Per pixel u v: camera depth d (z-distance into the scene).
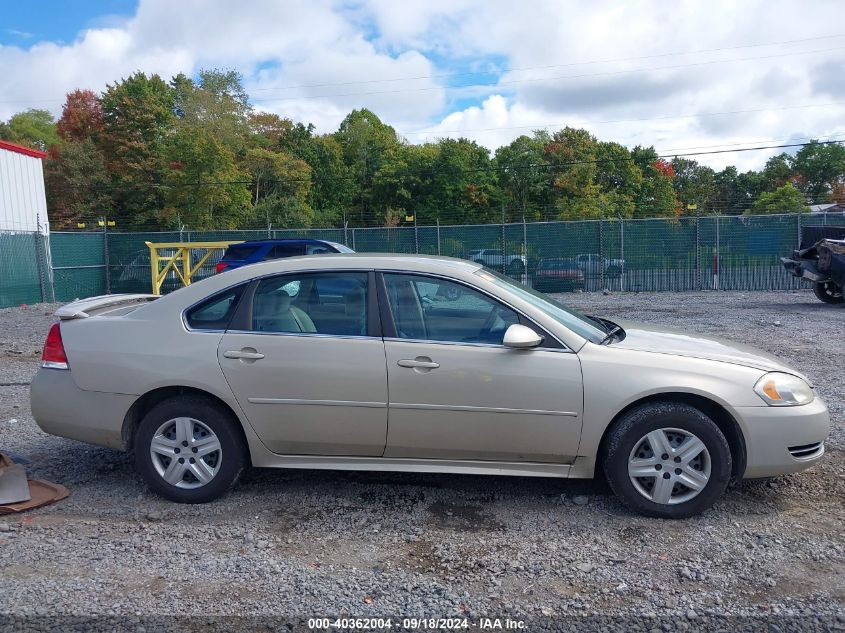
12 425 6.26
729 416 4.07
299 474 4.96
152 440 4.39
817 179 67.12
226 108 57.31
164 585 3.38
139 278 23.81
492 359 4.12
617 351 4.18
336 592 3.30
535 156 61.19
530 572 3.50
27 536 3.93
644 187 62.44
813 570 3.50
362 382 4.18
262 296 4.43
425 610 3.14
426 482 4.78
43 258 21.20
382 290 4.34
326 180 66.31
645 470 4.09
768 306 15.89
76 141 54.53
